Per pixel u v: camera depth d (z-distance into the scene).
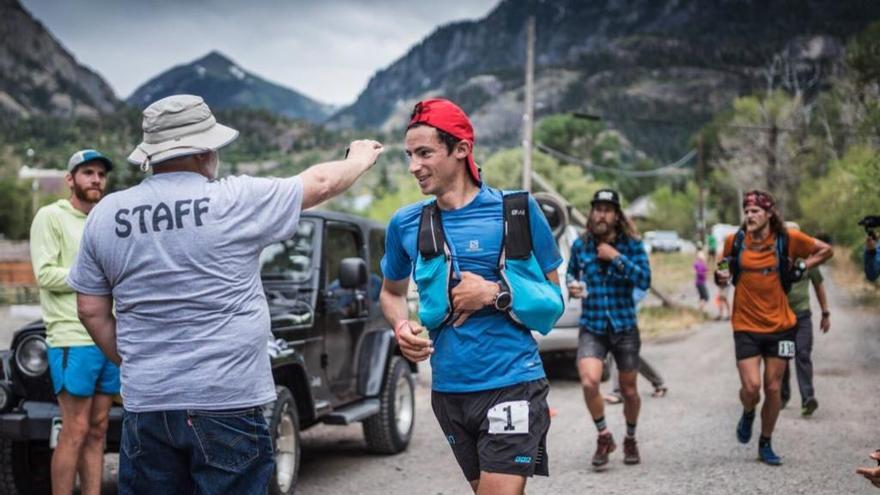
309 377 6.82
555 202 11.83
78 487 6.72
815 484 6.25
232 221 3.32
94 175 5.58
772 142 52.47
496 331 3.70
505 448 3.63
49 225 5.41
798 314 9.02
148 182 3.39
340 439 8.84
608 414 9.55
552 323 3.76
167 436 3.27
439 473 7.20
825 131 48.78
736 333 7.03
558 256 3.90
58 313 5.34
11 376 5.94
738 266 6.96
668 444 7.86
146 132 3.42
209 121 3.48
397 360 8.18
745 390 6.98
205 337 3.27
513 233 3.74
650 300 27.50
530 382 3.72
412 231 3.86
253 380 3.34
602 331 6.98
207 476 3.28
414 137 3.73
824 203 31.89
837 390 10.44
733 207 78.25
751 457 7.20
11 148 86.94
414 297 14.19
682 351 15.35
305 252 7.27
